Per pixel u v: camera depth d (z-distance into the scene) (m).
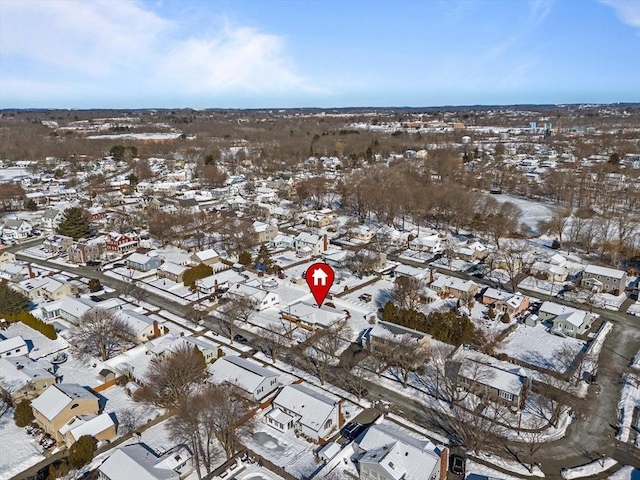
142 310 82.00
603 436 52.03
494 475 46.41
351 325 76.69
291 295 89.50
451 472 46.75
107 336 68.06
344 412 55.78
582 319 74.69
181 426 49.78
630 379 62.16
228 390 55.22
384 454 44.59
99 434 50.16
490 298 84.56
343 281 95.00
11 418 55.44
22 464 48.06
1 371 61.22
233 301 78.69
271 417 53.50
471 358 63.72
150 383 58.34
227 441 47.81
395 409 56.62
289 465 47.72
